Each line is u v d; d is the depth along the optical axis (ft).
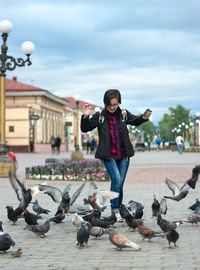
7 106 202.18
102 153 27.35
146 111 27.48
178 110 492.13
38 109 216.33
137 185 52.90
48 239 23.49
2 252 20.45
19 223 28.58
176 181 57.62
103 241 22.65
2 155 66.59
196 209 26.99
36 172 64.54
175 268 17.26
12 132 201.57
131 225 24.66
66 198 26.78
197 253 19.83
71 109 340.59
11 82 221.46
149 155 165.17
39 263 18.53
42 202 38.52
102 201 24.48
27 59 67.26
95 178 60.70
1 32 66.13
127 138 27.78
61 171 64.95
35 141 214.28
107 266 17.81
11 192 46.39
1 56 66.28
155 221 27.81
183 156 149.79
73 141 318.24
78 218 23.35
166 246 21.30
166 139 496.23
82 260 18.92
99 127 27.73
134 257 19.21
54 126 255.09
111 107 27.37
